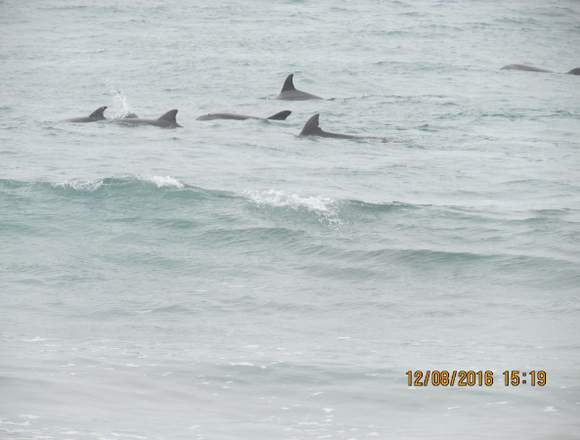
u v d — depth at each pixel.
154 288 37.09
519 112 92.12
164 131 75.44
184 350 29.02
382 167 62.88
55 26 175.75
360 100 99.12
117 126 76.75
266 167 61.28
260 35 164.12
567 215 49.19
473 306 35.00
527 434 21.83
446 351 29.42
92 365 26.75
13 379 24.81
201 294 36.38
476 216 48.16
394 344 30.27
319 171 60.56
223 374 26.38
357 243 43.09
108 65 125.62
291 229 44.97
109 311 33.97
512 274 38.88
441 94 104.69
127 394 24.34
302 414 23.38
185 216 46.88
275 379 26.05
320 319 33.38
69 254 41.50
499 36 175.25
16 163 59.81
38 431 21.20
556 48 163.25
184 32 167.38
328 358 28.31
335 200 49.28
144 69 121.69
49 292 36.25
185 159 63.25
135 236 44.16
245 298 35.88
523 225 46.62
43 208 47.88
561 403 24.16
